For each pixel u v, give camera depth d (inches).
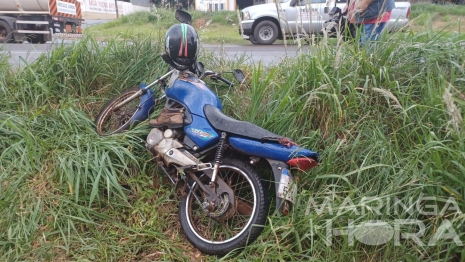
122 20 407.2
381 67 146.7
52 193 129.6
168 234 127.9
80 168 131.9
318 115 143.9
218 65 205.2
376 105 141.7
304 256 108.3
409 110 134.0
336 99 131.6
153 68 186.9
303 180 126.6
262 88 147.3
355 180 125.6
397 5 323.9
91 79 184.4
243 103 161.6
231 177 133.3
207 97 133.5
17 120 151.9
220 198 120.3
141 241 121.3
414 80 147.9
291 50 173.6
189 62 138.6
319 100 142.3
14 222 122.4
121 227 124.3
